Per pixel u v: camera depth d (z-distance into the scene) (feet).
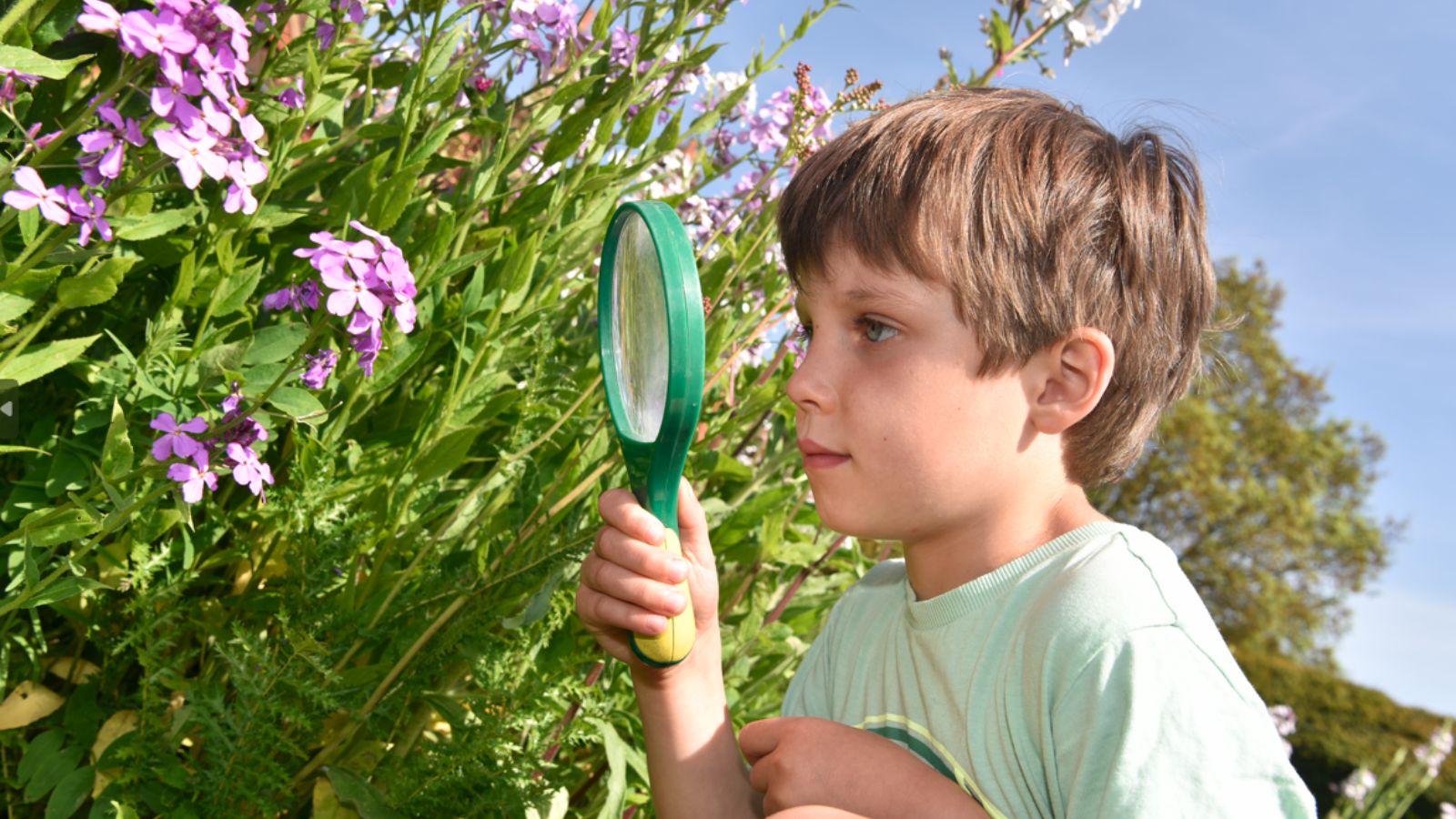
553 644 4.93
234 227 4.30
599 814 4.94
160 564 4.16
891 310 2.83
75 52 4.04
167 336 4.00
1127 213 3.08
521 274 4.68
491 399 4.83
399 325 4.18
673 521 2.89
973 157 2.91
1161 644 2.55
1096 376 2.91
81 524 3.61
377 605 4.35
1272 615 63.57
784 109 6.71
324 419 4.27
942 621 3.05
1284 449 66.33
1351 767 28.84
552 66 5.50
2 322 3.46
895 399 2.81
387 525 4.62
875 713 3.40
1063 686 2.60
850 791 2.91
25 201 3.26
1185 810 2.35
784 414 6.05
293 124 4.20
